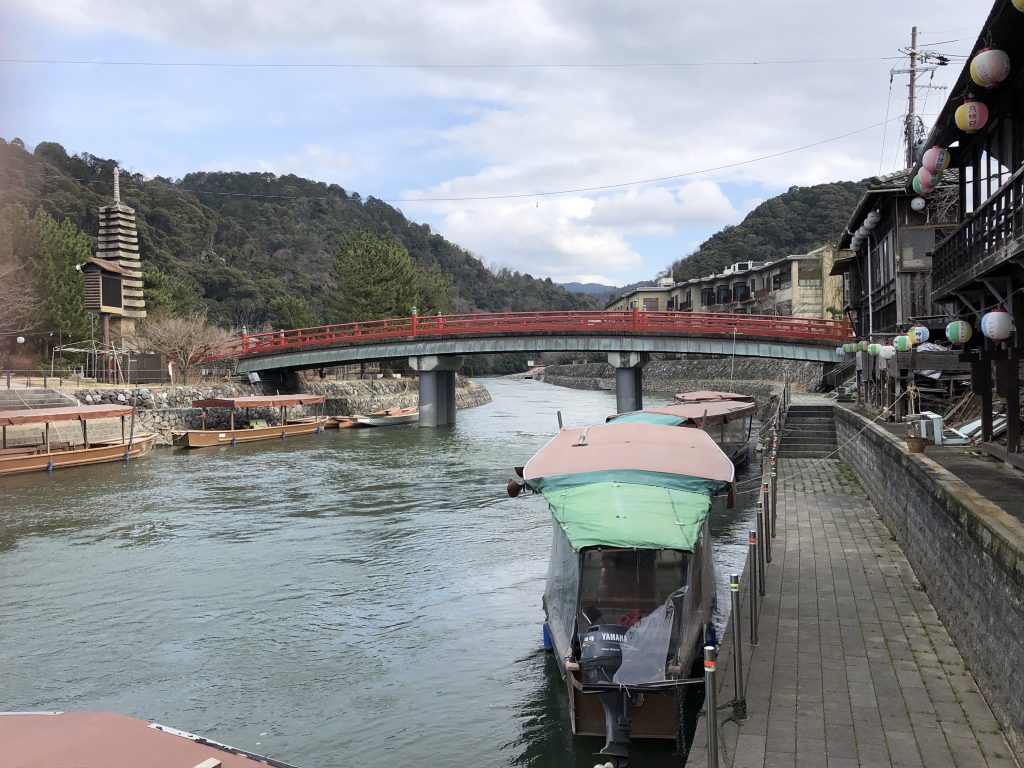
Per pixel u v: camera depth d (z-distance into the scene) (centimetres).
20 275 3772
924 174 1310
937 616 998
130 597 1405
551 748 858
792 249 9819
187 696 1014
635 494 950
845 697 766
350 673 1075
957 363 1795
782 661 863
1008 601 675
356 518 2038
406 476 2734
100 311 4191
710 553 1110
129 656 1144
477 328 4362
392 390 5831
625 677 800
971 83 1135
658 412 2288
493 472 2814
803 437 2694
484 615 1293
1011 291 1105
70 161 9588
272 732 917
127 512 2125
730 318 4050
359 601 1374
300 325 7031
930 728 697
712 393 3234
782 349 3934
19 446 2927
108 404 3416
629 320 4178
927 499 1088
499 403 6812
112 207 5003
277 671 1086
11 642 1198
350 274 6012
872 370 2611
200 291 8975
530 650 1141
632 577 911
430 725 925
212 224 10488
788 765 639
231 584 1477
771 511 1447
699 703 904
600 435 1241
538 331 4269
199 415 3922
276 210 13112
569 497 952
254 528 1930
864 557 1298
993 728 694
